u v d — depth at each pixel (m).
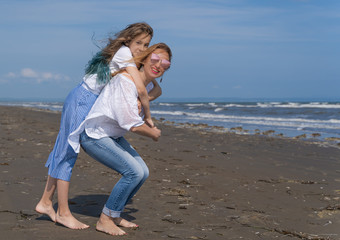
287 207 4.02
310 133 13.71
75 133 2.95
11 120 15.48
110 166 2.99
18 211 3.37
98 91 3.03
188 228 3.18
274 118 22.98
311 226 3.40
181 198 4.17
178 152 7.77
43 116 19.97
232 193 4.55
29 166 5.35
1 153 6.34
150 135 2.97
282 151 8.49
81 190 4.28
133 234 2.97
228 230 3.19
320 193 4.69
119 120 2.87
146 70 3.01
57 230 2.94
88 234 2.90
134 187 2.97
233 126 17.19
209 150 8.33
